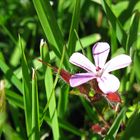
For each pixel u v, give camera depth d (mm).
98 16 139
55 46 98
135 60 99
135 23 97
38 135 81
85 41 113
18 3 146
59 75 81
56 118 88
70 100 121
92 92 86
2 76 127
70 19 135
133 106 93
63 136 98
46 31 97
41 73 111
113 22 101
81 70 98
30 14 144
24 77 86
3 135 109
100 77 77
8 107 113
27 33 131
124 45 102
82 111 123
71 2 135
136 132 71
